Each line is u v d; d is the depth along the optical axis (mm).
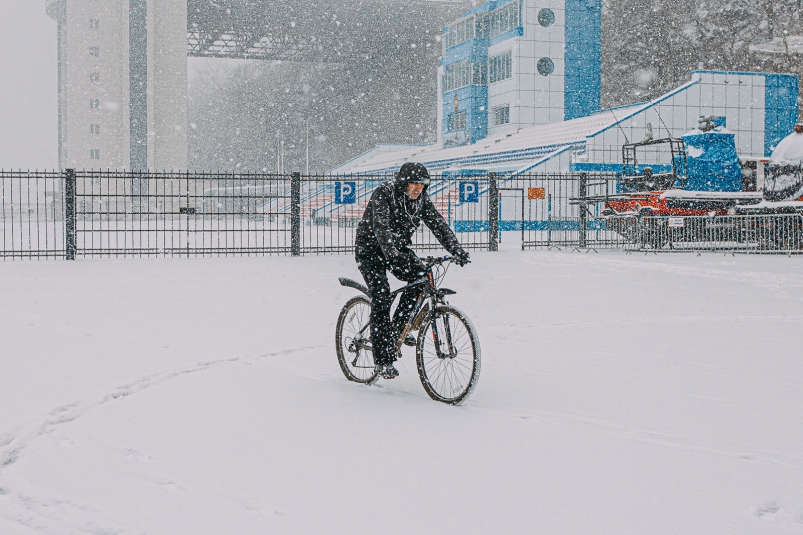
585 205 24141
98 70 71625
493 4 55625
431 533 3227
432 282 5672
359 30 89000
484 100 56906
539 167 38844
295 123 115750
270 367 6703
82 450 4340
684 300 11430
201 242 30891
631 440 4520
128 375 6285
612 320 9422
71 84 71250
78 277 15297
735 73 41469
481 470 4004
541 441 4508
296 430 4758
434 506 3518
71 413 5156
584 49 53781
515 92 52750
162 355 7176
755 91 41875
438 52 96875
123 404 5383
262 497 3629
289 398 5594
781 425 4832
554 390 5797
